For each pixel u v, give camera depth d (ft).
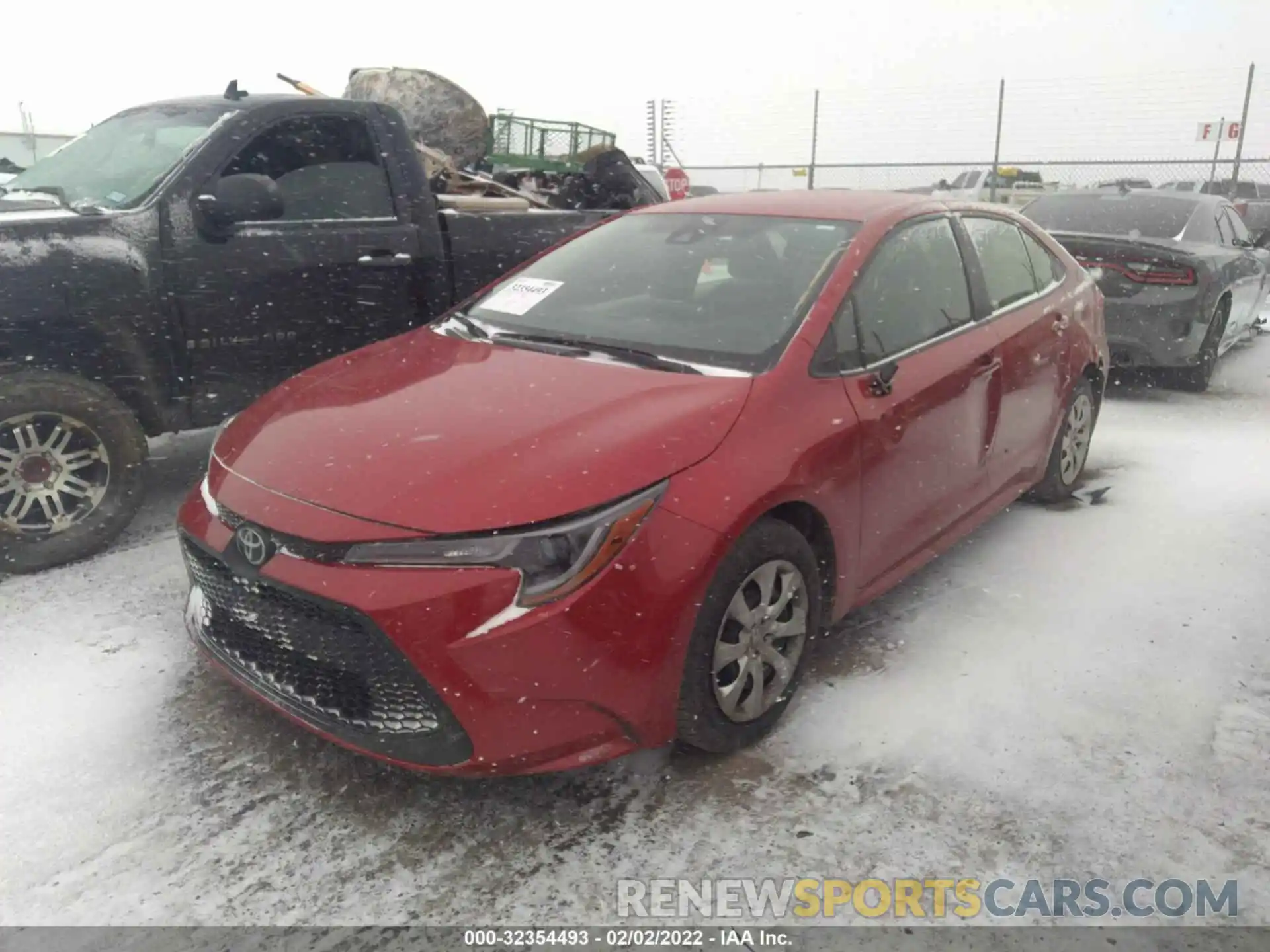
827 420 9.69
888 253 11.50
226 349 14.35
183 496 15.92
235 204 13.46
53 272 12.37
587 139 39.96
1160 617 11.85
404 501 8.05
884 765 9.11
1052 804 8.56
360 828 8.38
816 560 9.89
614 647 7.94
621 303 11.48
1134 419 21.79
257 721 9.85
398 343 11.93
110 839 8.20
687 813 8.54
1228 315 25.05
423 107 26.35
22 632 11.45
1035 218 26.32
